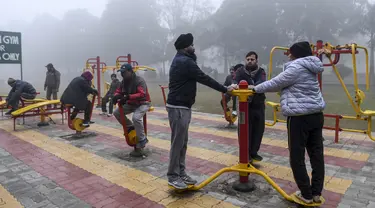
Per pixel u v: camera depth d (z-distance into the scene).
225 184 3.95
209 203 3.42
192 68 3.34
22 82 8.94
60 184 4.02
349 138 6.41
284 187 3.87
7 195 3.69
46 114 8.00
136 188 3.87
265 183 3.98
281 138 6.41
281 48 5.65
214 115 9.58
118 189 3.84
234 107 7.53
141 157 5.14
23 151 5.59
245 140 3.57
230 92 3.46
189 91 3.45
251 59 4.43
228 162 4.89
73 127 6.70
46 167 4.70
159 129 7.43
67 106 6.65
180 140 3.52
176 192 3.72
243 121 3.52
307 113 3.10
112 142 6.21
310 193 3.24
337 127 6.04
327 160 4.94
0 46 11.34
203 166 4.70
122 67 4.95
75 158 5.13
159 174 4.36
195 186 3.73
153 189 3.83
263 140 6.25
